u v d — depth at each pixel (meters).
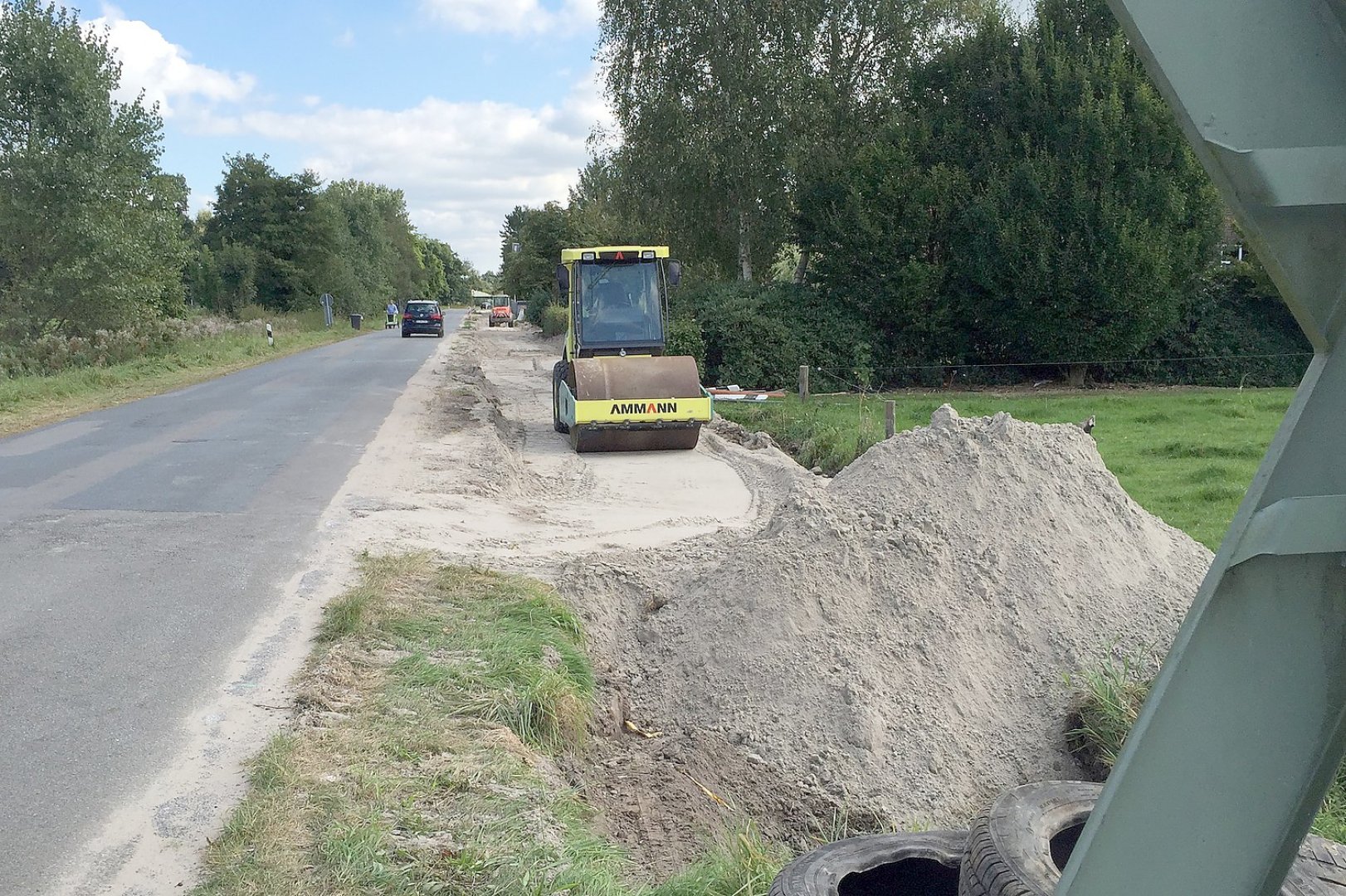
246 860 3.73
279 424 16.78
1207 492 12.60
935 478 7.86
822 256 29.28
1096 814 1.65
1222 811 1.62
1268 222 1.55
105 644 6.30
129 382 24.70
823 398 25.33
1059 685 6.74
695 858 4.88
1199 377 28.27
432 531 9.51
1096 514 7.82
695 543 9.14
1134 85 26.20
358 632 6.37
